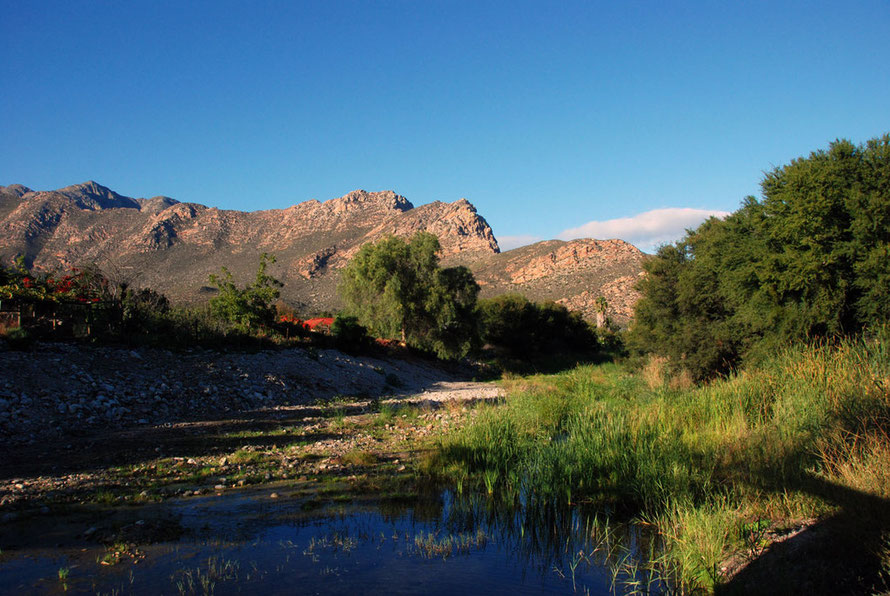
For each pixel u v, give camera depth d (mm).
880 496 5578
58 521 6648
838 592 4488
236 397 18500
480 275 148500
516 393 20047
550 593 5027
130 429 13539
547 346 59719
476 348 47438
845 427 7625
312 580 5156
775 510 6152
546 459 8492
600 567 5688
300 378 22766
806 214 17484
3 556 5531
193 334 23141
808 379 11094
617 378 26203
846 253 16969
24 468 9312
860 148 17875
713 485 7359
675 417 11086
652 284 29219
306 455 10875
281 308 39031
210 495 7988
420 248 42812
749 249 19969
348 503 7742
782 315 18453
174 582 5020
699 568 5262
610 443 9086
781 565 5035
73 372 15656
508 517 7215
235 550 5875
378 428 14695
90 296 21281
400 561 5711
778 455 7598
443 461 9828
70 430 12656
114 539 6051
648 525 6898
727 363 21859
